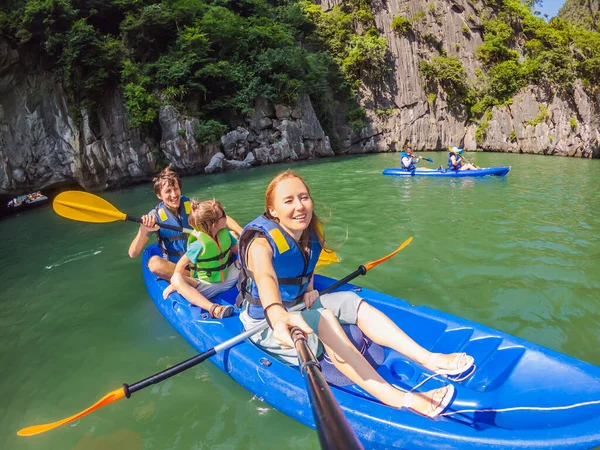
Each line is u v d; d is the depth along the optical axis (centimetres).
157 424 239
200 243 329
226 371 262
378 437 194
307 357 151
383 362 254
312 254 241
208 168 1645
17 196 1275
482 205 761
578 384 206
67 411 258
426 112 2691
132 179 1510
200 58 1720
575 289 382
